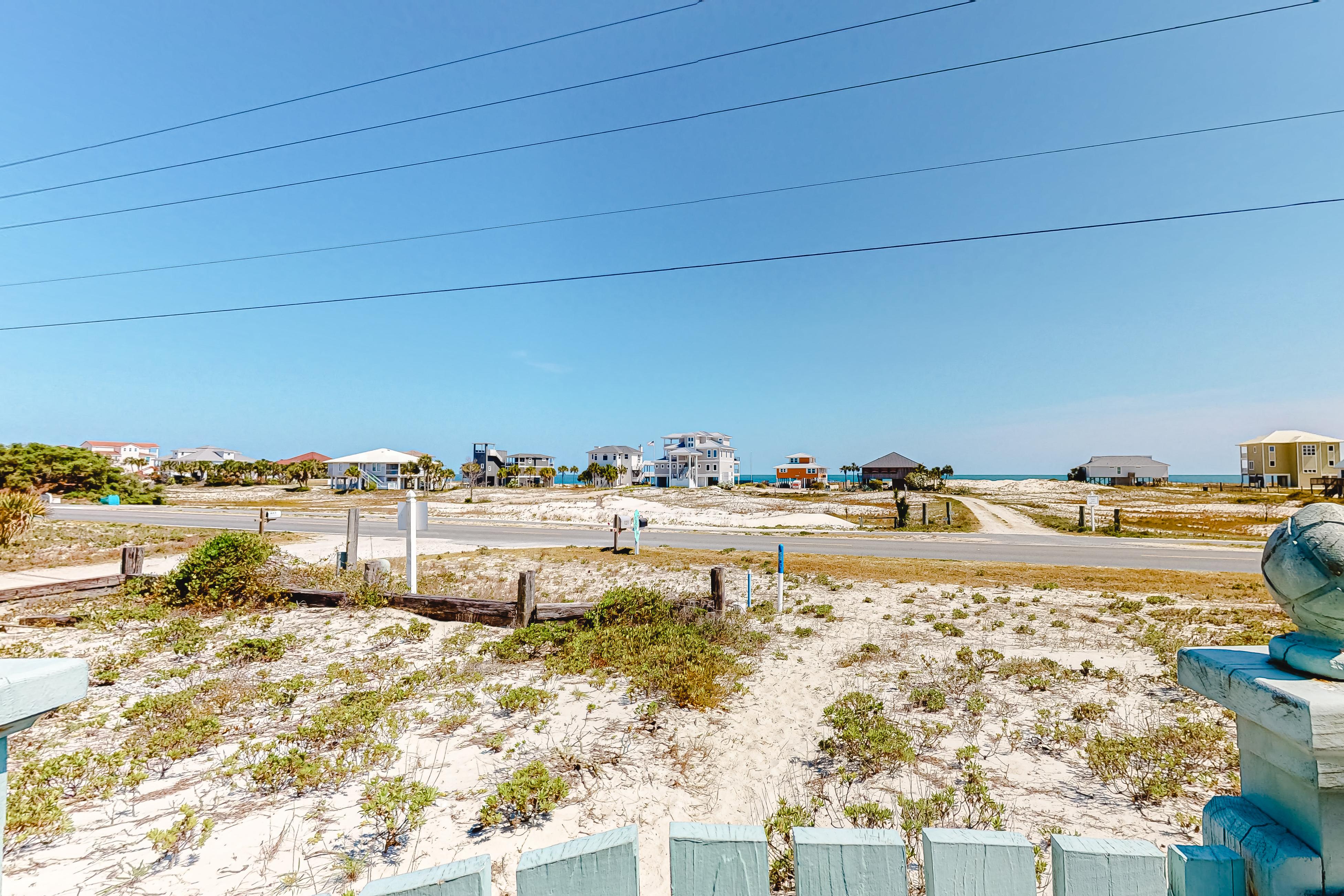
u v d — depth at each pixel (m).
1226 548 20.92
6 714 1.30
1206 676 1.52
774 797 4.32
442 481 83.38
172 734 5.01
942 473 80.75
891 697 6.30
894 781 4.52
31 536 17.78
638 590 9.35
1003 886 1.37
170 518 33.25
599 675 6.82
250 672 6.92
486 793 4.31
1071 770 4.66
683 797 4.30
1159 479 84.50
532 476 99.44
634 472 104.81
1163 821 3.92
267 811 4.05
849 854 1.38
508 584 12.83
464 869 1.32
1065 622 9.45
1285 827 1.34
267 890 3.28
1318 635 1.32
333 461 78.44
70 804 4.10
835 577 13.74
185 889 3.28
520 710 5.83
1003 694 6.34
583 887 1.34
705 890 1.37
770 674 7.07
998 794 4.29
